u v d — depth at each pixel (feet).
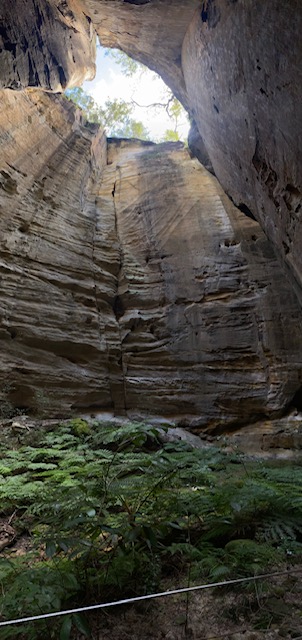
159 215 42.39
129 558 8.15
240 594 7.64
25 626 6.51
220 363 34.40
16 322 28.96
